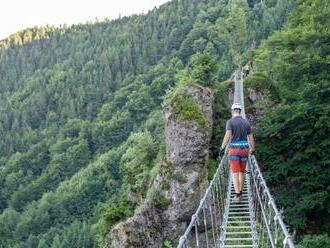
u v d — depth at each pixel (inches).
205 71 1042.7
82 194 3826.3
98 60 6811.0
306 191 791.1
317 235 755.4
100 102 5910.4
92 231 3011.8
